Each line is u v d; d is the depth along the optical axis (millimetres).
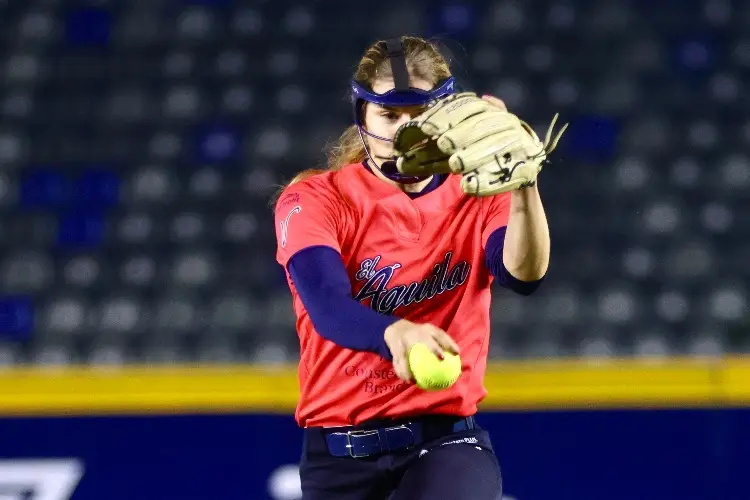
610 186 26609
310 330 8273
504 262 7633
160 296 25188
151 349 24359
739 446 12664
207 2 30719
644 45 29438
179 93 29062
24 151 28016
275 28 30250
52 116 28719
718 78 28828
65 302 25188
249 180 27219
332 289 7105
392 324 6438
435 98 7664
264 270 25453
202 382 13195
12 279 25578
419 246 8039
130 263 25797
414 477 7973
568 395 12820
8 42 30203
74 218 26719
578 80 28797
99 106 28891
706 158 27266
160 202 26906
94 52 29953
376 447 8273
